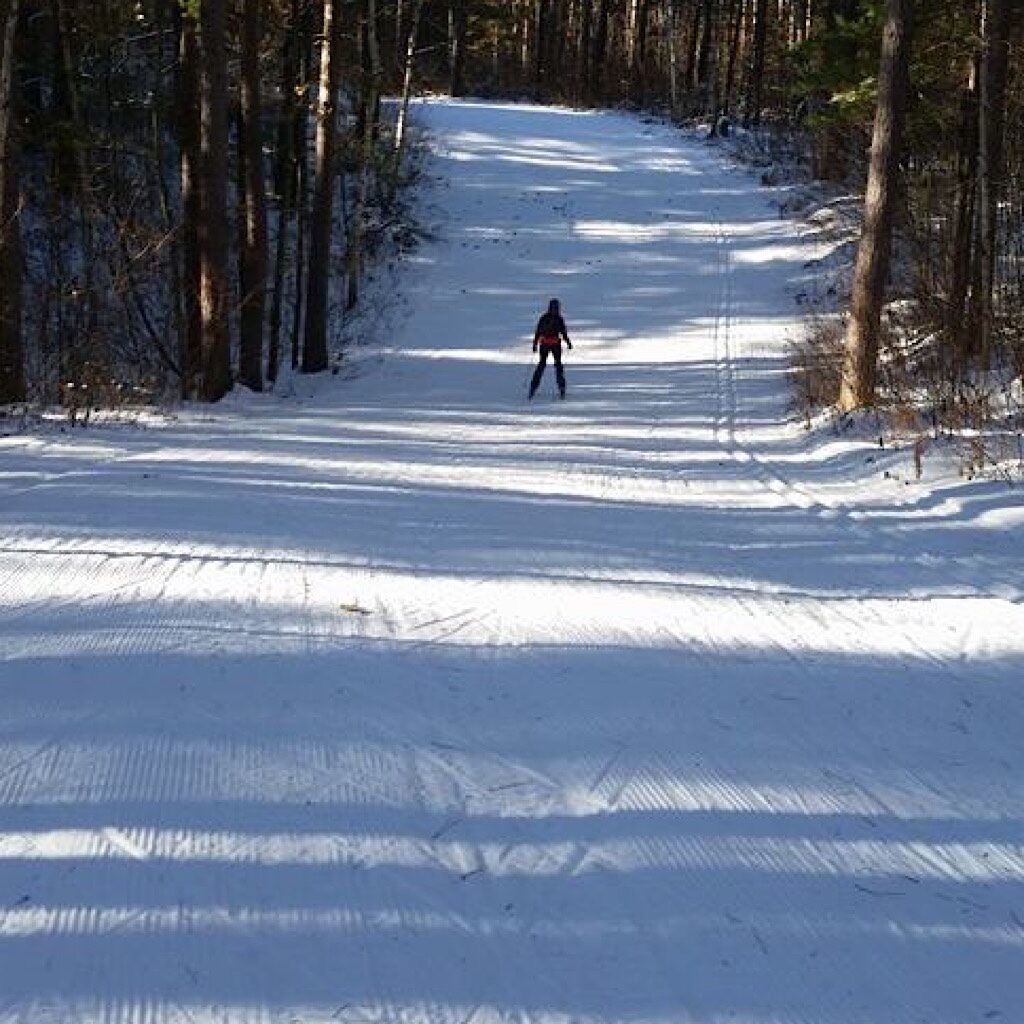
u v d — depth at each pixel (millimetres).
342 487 9727
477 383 19547
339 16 19031
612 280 26547
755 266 27125
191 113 17234
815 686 5574
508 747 4625
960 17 17234
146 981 2996
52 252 19734
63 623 5742
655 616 6500
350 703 4938
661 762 4594
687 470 11945
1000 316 15383
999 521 8898
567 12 59281
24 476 9445
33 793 4000
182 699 4867
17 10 14516
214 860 3615
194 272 17453
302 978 3053
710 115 45281
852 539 8758
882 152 13172
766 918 3520
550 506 9469
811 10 37906
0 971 3006
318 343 20406
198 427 13562
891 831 4164
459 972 3131
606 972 3182
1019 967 3348
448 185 33062
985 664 6023
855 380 13727
